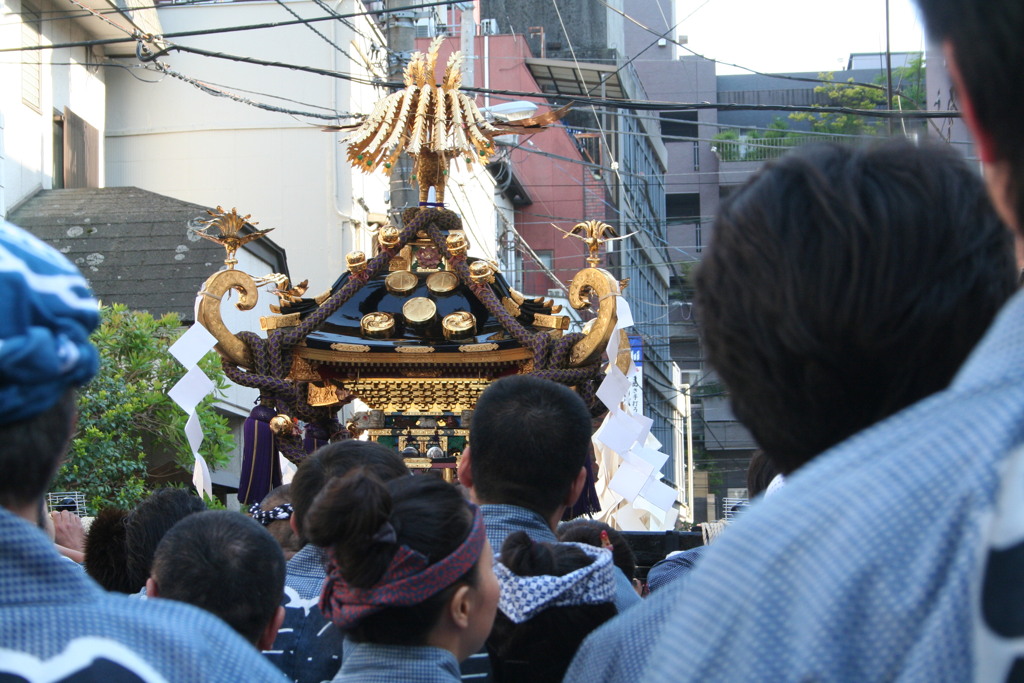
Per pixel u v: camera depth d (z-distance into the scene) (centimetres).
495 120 522
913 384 112
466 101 499
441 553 206
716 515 2825
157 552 236
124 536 327
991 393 85
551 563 240
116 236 1174
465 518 212
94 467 832
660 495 473
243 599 228
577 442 270
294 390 454
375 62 1524
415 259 493
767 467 334
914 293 108
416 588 203
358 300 484
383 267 483
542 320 465
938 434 86
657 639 142
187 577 226
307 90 1501
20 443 120
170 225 1184
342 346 462
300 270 1481
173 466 1052
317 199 1491
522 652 239
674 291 2939
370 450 293
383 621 206
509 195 2127
